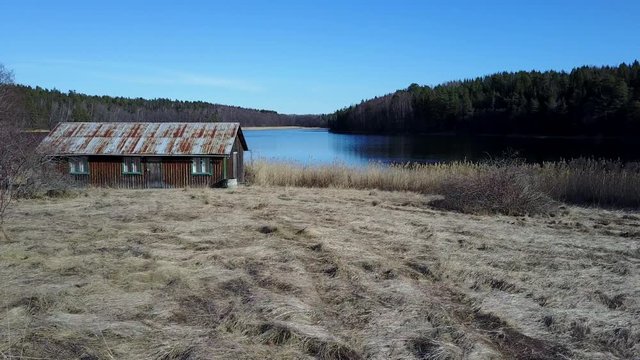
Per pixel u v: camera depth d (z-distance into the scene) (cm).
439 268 824
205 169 2142
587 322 604
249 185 2256
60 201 1584
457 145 5747
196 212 1373
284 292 691
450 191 1631
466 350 522
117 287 686
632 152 4094
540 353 532
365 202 1708
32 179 1611
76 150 2133
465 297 696
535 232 1181
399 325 587
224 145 2147
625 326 593
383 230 1155
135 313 595
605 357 521
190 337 532
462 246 1009
